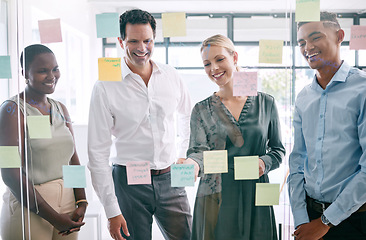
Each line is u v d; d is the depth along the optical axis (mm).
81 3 1419
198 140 1451
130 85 1416
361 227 1269
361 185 1204
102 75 1419
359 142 1233
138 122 1423
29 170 1450
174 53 1424
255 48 1418
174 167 1449
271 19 1408
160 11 1410
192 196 1472
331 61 1337
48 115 1449
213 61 1422
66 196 1479
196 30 1417
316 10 1337
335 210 1246
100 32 1412
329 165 1280
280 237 1472
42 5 1438
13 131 1432
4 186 1464
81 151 1469
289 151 1438
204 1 1394
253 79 1413
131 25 1380
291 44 1406
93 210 1499
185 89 1441
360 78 1249
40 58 1433
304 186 1378
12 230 1476
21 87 1451
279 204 1460
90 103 1439
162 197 1466
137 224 1477
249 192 1453
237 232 1474
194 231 1484
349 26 1354
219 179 1460
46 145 1451
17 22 1441
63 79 1447
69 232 1502
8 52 1445
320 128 1301
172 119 1456
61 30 1442
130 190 1459
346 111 1241
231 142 1438
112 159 1470
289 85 1415
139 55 1398
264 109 1430
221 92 1435
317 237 1299
